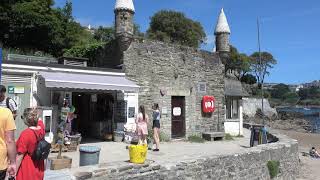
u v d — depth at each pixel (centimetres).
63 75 1562
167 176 952
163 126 1931
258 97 7162
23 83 1486
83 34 3934
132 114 1792
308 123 6097
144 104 1858
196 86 2116
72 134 1534
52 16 3145
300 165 1878
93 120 1927
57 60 1964
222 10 2370
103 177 806
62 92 1588
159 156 1370
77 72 1636
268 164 1383
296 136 3766
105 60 1948
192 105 2089
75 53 2156
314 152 2323
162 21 5178
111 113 1817
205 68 2173
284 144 1543
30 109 622
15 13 2898
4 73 1443
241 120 2500
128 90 1666
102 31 4266
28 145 598
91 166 831
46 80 1425
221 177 1131
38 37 3100
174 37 5178
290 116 7300
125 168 853
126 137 1725
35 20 2984
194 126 2091
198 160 1053
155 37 4941
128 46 1820
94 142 1709
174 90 1995
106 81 1639
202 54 2164
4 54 2097
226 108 2455
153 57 1916
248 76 8275
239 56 7406
